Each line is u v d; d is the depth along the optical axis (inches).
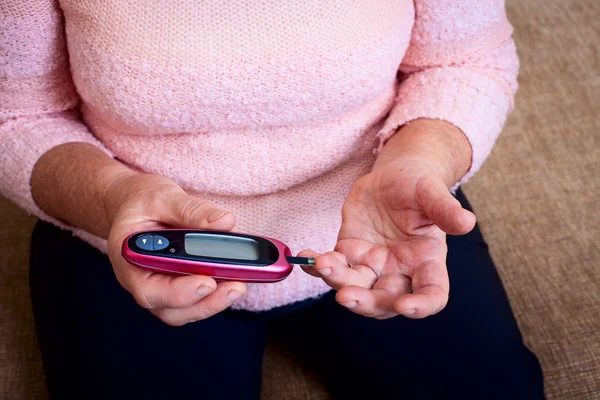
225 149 31.8
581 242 48.7
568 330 43.4
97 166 30.7
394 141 32.2
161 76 28.9
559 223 50.1
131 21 28.5
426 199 23.9
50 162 32.5
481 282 38.5
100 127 34.7
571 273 46.8
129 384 34.3
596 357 41.8
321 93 29.9
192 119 30.3
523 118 58.1
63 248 38.8
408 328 36.9
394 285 25.2
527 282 46.4
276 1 27.9
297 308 36.9
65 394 34.4
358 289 24.1
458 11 33.0
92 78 30.4
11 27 30.9
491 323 36.6
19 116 34.8
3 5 30.1
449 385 34.7
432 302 23.2
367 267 26.0
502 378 34.5
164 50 28.5
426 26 33.6
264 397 40.9
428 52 34.9
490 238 49.5
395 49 31.1
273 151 32.3
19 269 48.2
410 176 25.0
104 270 37.5
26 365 42.3
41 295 37.6
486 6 33.5
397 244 26.0
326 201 34.7
